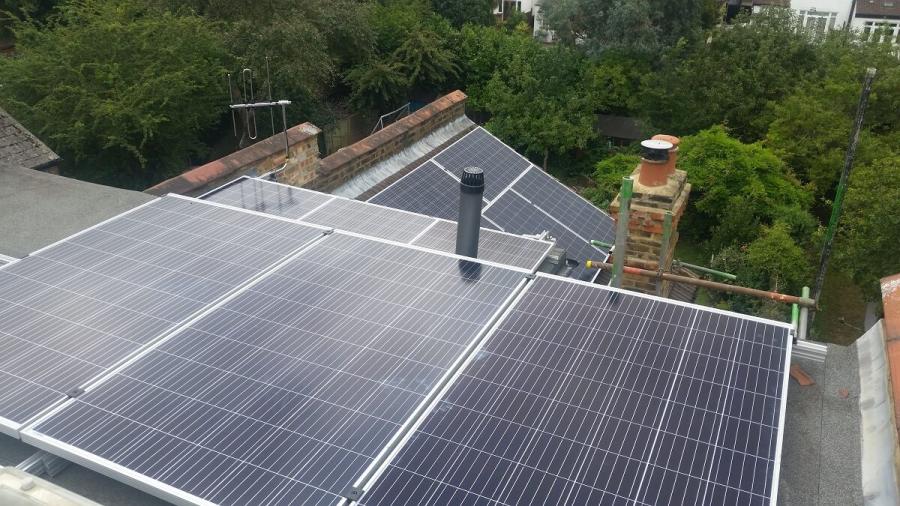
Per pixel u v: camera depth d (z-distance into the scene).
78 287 7.62
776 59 31.92
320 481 5.03
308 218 10.84
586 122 33.97
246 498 4.87
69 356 6.39
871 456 6.22
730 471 5.18
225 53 29.31
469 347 6.64
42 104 23.98
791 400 7.09
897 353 6.70
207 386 6.01
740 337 6.82
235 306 7.26
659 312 7.29
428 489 4.98
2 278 7.79
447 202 14.59
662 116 33.84
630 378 6.22
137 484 5.06
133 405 5.77
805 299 9.30
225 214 9.73
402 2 40.72
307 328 6.89
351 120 37.12
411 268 8.23
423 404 5.83
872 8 46.53
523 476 5.12
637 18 35.09
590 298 7.57
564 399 5.94
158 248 8.62
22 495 4.44
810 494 5.96
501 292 7.71
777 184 26.58
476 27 40.59
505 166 16.66
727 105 31.31
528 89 35.00
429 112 17.00
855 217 20.84
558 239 14.61
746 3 50.66
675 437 5.52
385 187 14.67
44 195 11.66
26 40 28.00
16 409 5.71
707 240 27.58
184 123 26.83
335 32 35.03
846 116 28.42
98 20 26.50
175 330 6.82
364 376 6.18
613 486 5.04
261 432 5.49
